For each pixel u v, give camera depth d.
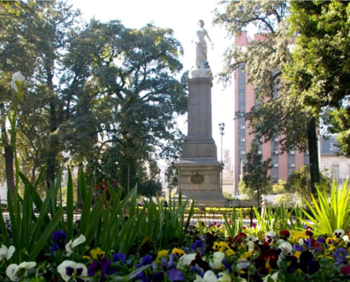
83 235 4.11
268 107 28.70
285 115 28.45
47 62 33.22
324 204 7.55
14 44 29.98
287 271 3.83
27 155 36.75
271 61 26.45
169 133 33.16
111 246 4.47
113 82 33.78
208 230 7.90
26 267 3.39
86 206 4.42
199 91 25.89
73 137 31.53
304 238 5.63
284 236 6.00
